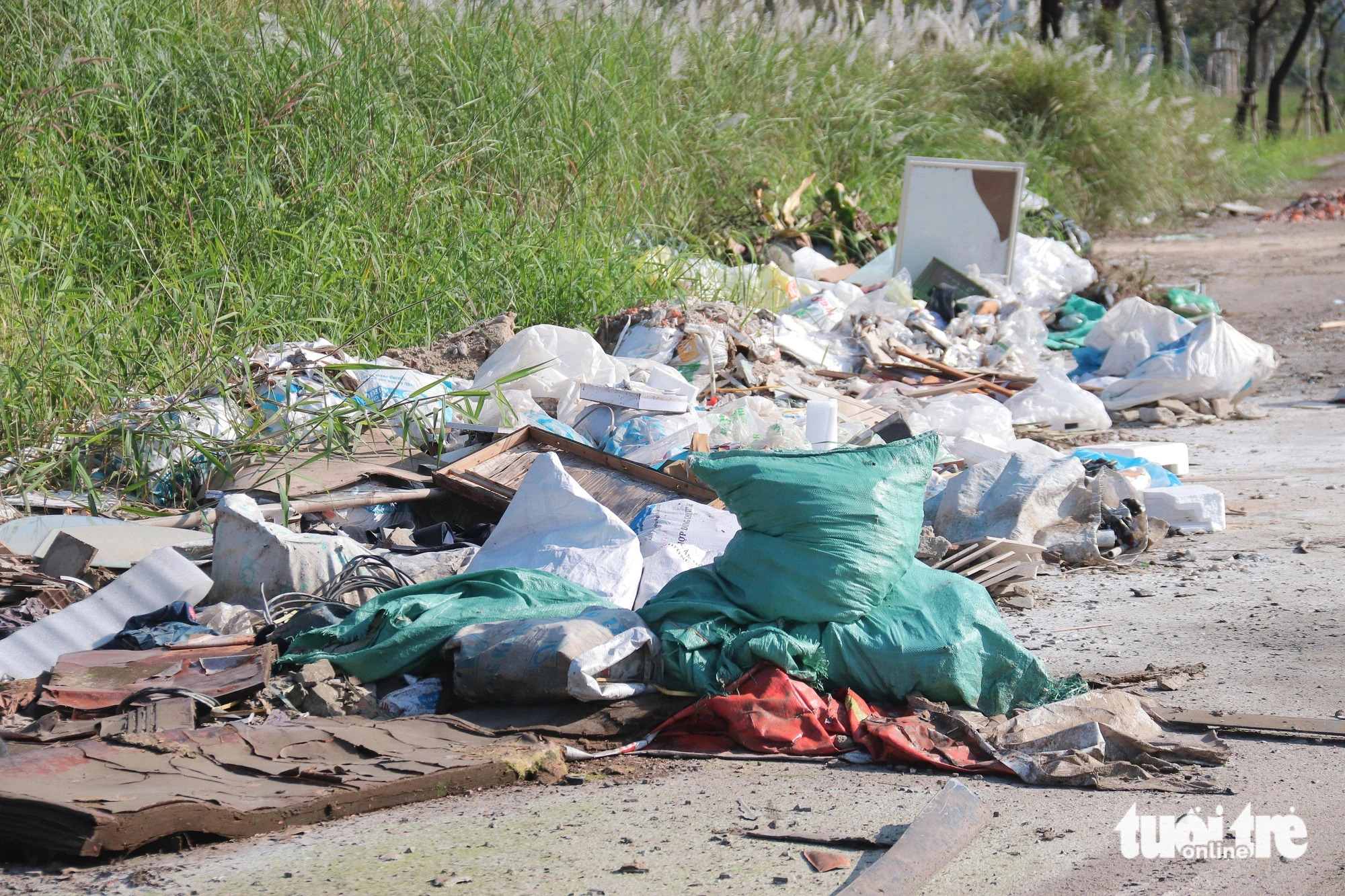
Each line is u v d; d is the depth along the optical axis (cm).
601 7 5766
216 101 3934
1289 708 1639
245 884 1148
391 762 1407
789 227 5378
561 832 1279
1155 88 9831
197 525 2275
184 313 3069
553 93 4794
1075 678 1686
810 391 3394
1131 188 8881
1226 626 2017
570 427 2734
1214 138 11006
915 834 1223
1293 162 15912
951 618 1653
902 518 1708
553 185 4553
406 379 2836
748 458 1712
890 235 5516
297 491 2384
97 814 1173
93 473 2556
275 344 3084
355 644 1708
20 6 3766
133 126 3616
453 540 2317
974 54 8412
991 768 1457
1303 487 3055
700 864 1199
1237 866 1188
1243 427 3841
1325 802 1337
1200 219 10338
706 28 6512
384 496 2397
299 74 4031
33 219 3300
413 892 1130
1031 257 4978
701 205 5456
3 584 1886
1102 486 2594
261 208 3569
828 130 6612
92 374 2778
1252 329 5628
